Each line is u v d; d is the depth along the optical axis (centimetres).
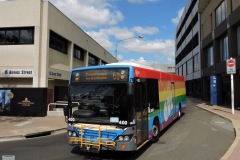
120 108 821
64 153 934
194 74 5028
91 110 855
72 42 2716
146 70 1033
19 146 1060
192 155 900
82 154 920
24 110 2028
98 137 822
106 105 838
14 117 1959
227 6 2723
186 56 6194
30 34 2102
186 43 6178
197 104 3341
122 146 802
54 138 1244
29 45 2067
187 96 6012
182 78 2000
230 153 859
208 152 941
